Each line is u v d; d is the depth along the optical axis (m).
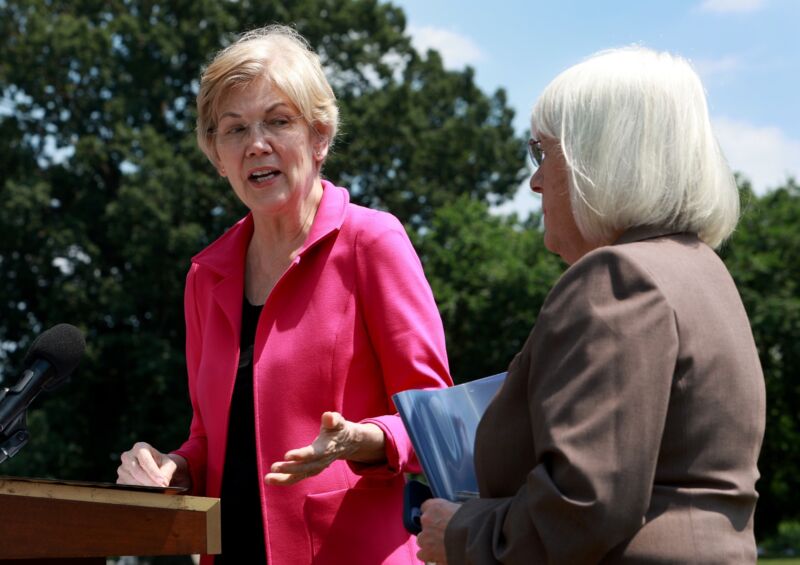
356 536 2.42
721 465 1.62
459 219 24.47
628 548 1.58
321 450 2.14
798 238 23.92
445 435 2.00
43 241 23.53
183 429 22.11
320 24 25.09
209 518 1.82
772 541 28.09
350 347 2.51
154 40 24.12
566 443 1.57
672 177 1.76
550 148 1.87
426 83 27.14
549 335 1.66
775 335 23.23
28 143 24.45
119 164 24.59
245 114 2.56
